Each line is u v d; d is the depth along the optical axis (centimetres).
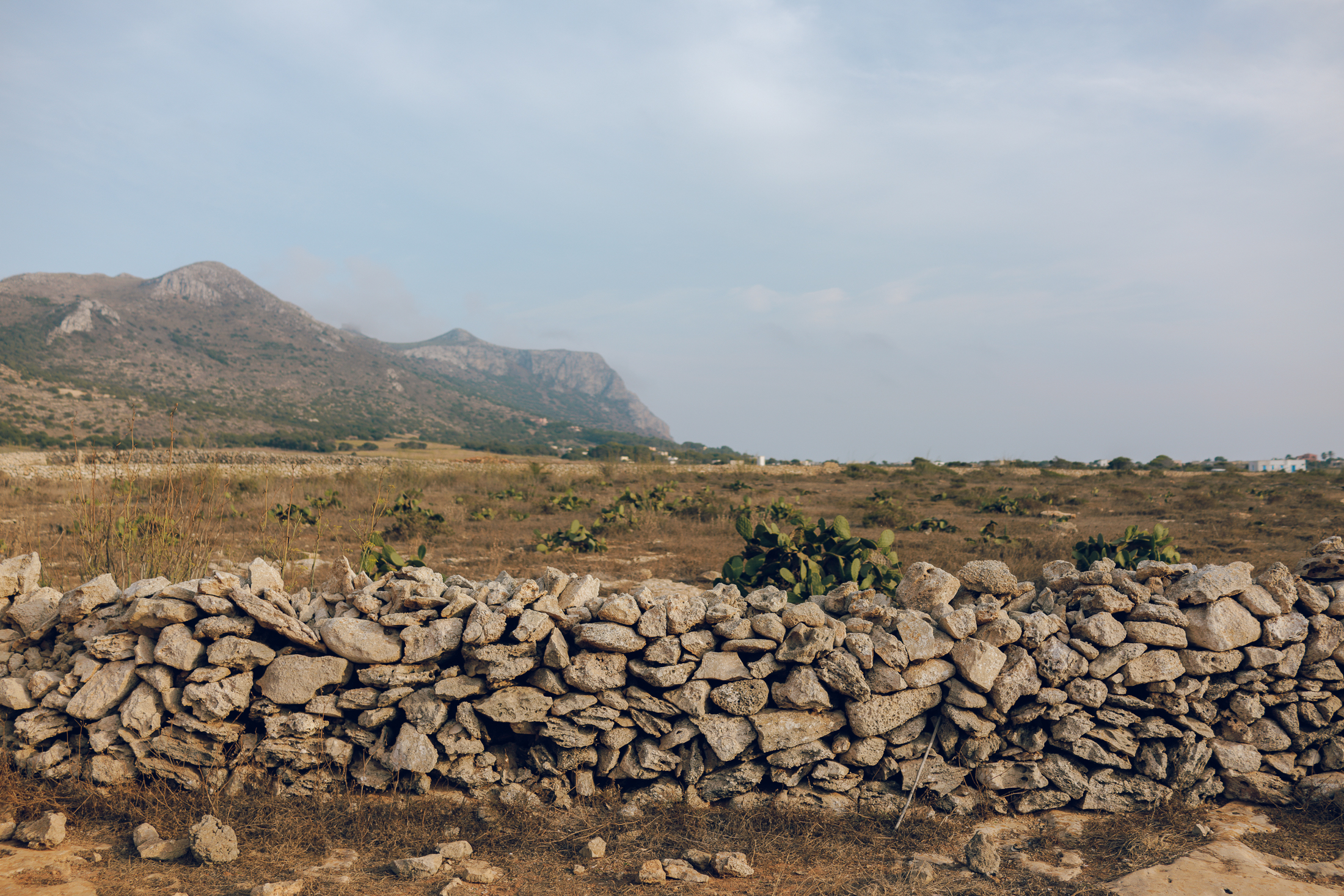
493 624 398
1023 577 1017
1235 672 430
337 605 431
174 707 396
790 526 1482
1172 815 398
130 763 393
